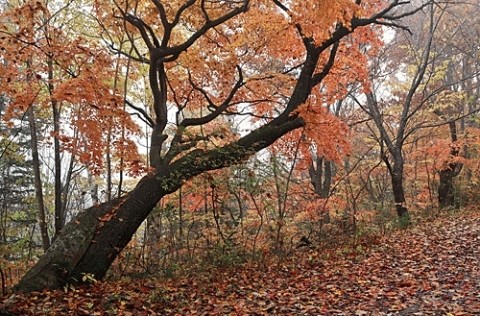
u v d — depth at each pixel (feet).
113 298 23.25
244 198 39.68
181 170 32.53
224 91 45.55
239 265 35.42
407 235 45.11
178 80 43.83
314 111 38.91
